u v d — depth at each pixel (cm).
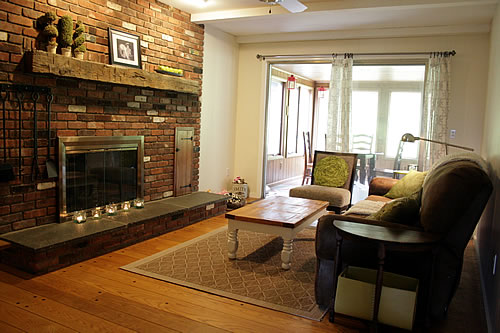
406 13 447
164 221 418
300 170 894
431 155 507
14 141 310
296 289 289
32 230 322
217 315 247
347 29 540
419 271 238
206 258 347
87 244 333
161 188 473
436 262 235
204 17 503
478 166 247
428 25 498
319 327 238
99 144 378
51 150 337
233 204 545
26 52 306
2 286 276
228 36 600
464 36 495
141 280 296
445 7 415
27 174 321
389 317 220
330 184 506
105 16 385
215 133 589
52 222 345
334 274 240
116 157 403
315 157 541
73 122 353
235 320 242
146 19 436
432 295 238
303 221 335
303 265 340
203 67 546
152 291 277
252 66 627
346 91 555
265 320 243
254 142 636
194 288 285
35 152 322
